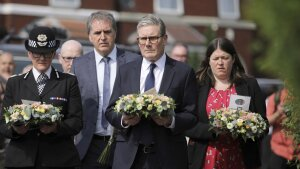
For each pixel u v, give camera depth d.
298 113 11.04
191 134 12.17
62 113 11.41
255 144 12.39
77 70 13.02
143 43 11.12
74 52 14.56
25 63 18.72
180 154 11.10
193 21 62.78
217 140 12.23
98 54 13.05
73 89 11.54
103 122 12.64
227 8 64.69
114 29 13.02
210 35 38.00
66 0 54.78
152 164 10.95
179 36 59.75
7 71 16.86
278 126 15.52
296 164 13.87
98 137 12.64
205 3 63.53
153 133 10.95
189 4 62.84
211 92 12.64
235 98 12.34
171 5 61.84
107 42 12.88
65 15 54.56
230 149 12.26
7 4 52.66
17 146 11.19
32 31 11.40
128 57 13.10
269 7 5.87
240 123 11.80
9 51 18.94
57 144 11.28
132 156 10.95
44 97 11.37
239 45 64.62
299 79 6.02
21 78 11.48
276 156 15.55
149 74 11.21
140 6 59.50
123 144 11.09
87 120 12.65
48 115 10.73
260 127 11.92
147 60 11.29
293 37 5.84
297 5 5.80
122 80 11.38
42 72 11.48
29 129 11.04
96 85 12.80
